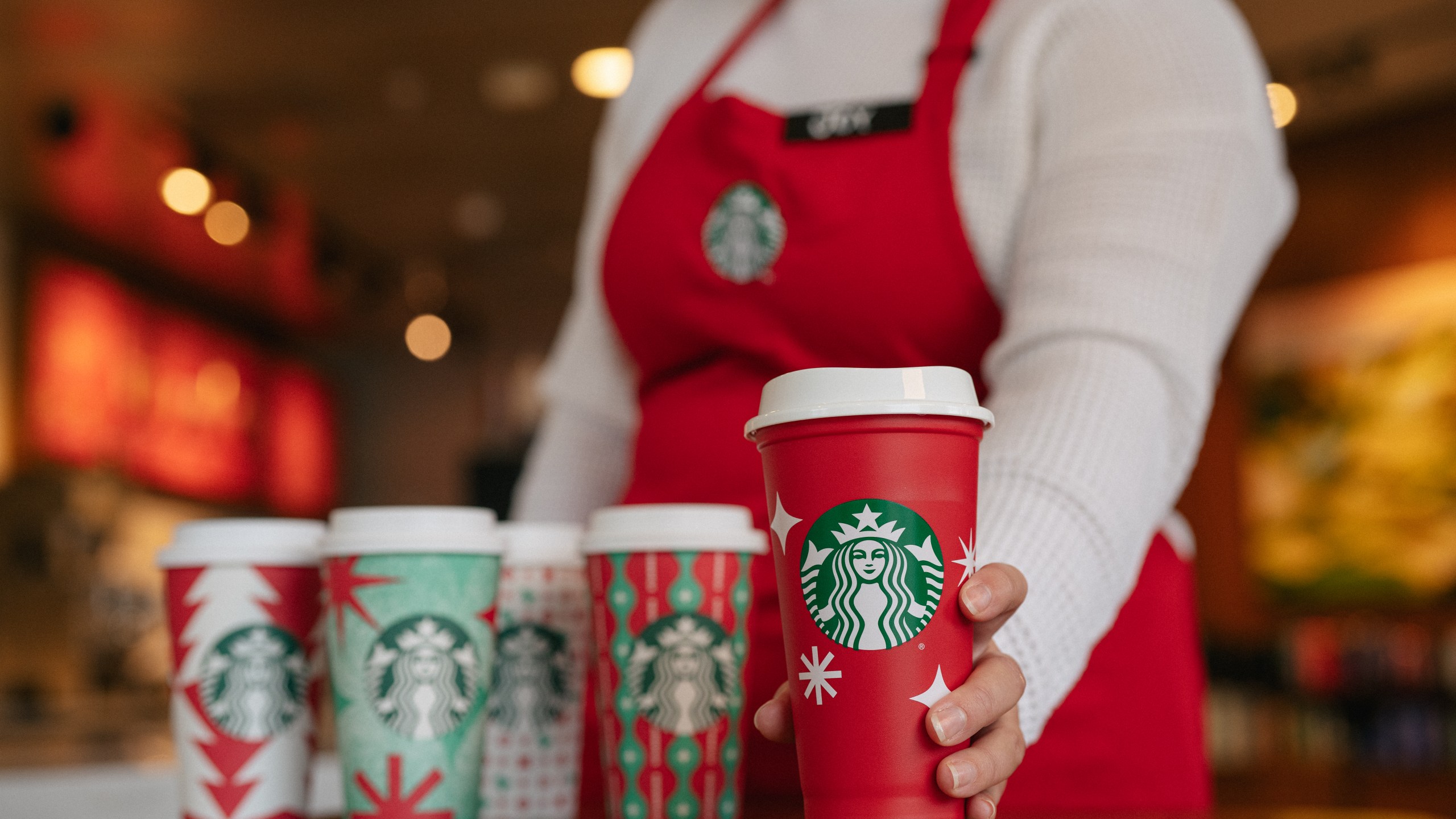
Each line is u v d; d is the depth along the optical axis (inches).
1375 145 219.0
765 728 21.5
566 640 30.7
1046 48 38.0
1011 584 20.9
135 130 244.5
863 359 38.8
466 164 272.2
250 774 26.5
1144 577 38.6
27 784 77.8
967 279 37.4
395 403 427.5
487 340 416.2
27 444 271.9
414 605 25.2
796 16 45.4
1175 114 34.4
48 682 189.9
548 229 316.8
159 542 318.7
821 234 38.5
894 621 19.8
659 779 27.6
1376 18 189.2
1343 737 198.7
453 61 221.3
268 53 217.0
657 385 43.5
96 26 205.3
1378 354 214.7
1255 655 218.4
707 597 27.8
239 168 267.3
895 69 41.6
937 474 20.1
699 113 43.4
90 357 295.1
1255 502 227.8
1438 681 194.4
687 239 40.8
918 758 19.9
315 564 27.6
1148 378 30.1
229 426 354.3
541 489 47.7
